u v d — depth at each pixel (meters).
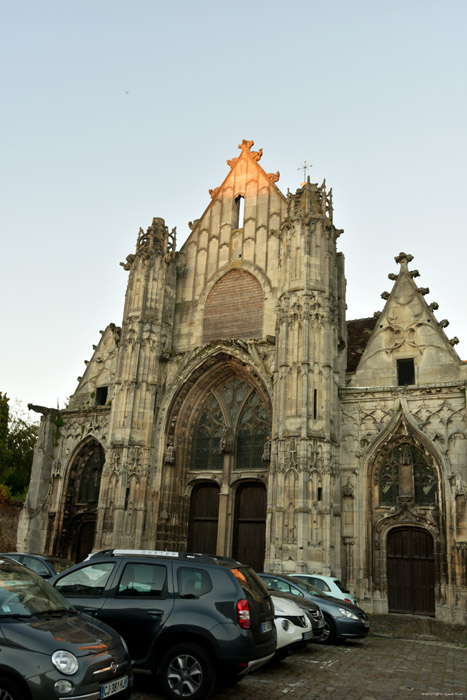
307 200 31.70
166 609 10.91
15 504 40.81
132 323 34.12
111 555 12.13
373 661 15.36
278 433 28.19
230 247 35.44
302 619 14.72
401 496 27.64
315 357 29.06
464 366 28.38
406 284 31.20
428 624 23.61
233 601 10.75
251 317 33.16
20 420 59.72
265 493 31.19
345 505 28.34
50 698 7.86
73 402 38.28
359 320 36.88
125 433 32.00
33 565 19.27
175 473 32.59
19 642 8.17
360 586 27.06
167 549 31.27
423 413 28.12
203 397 34.00
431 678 13.50
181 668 10.45
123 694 8.93
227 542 30.78
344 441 29.27
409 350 29.88
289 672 13.52
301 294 29.81
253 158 37.06
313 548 26.05
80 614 9.98
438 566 26.06
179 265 36.69
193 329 34.88
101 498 31.45
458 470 26.69
